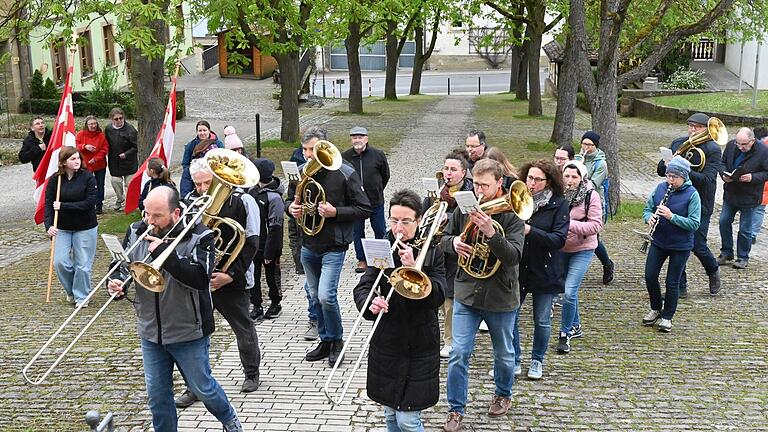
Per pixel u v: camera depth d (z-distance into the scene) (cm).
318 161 709
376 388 522
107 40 3700
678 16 1978
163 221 529
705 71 3456
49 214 938
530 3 2627
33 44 3053
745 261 1084
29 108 2991
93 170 1499
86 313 930
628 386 707
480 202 585
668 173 816
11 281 1089
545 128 2636
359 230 1035
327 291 726
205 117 3105
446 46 5591
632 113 3133
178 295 535
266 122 2975
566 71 2034
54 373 745
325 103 3578
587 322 876
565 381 716
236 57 1753
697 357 775
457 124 2758
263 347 802
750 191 1056
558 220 662
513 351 632
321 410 659
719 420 641
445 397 680
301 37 2095
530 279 682
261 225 853
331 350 750
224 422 579
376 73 5578
